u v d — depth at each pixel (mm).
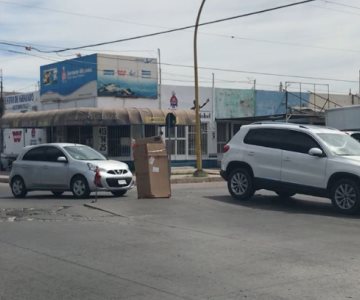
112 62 32281
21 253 8812
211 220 12125
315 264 8016
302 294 6512
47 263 8109
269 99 39438
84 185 16906
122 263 8094
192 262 8148
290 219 12305
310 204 14875
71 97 33969
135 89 33125
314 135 13977
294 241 9766
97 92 31734
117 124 30188
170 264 8031
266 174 14688
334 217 12656
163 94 34375
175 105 34906
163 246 9312
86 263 8102
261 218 12430
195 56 26328
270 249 9070
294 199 15844
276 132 14750
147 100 33625
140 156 15984
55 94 35375
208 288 6773
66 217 12688
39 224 11719
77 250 9000
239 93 37906
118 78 32469
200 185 23844
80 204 15094
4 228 11234
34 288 6793
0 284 6973
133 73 33062
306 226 11406
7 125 34219
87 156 17781
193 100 35781
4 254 8750
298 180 14055
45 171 17766
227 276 7340
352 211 12977
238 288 6773
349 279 7184
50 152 18000
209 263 8086
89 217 12609
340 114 28234
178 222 11844
